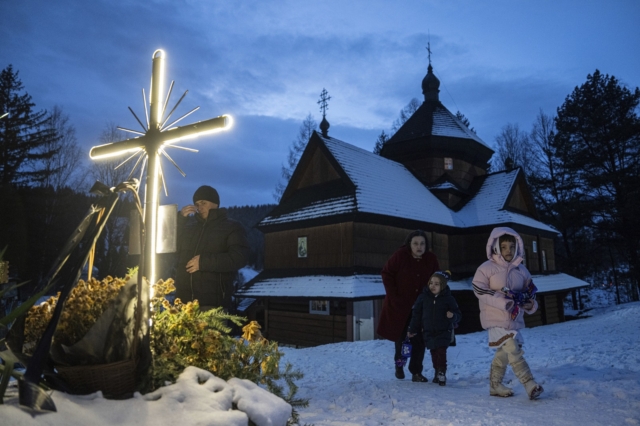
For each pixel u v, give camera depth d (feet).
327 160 67.82
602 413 12.68
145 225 8.12
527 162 139.23
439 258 71.10
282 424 7.09
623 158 105.60
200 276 14.39
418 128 84.99
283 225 65.57
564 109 114.42
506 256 15.67
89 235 6.76
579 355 24.27
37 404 4.96
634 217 96.78
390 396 16.31
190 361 7.89
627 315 52.08
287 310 63.62
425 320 19.45
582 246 112.68
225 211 15.17
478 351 29.68
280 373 9.64
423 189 78.28
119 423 5.42
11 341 6.38
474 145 85.05
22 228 100.12
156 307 7.83
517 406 13.94
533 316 74.69
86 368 6.04
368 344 35.53
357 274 55.88
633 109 106.73
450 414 13.28
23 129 115.14
